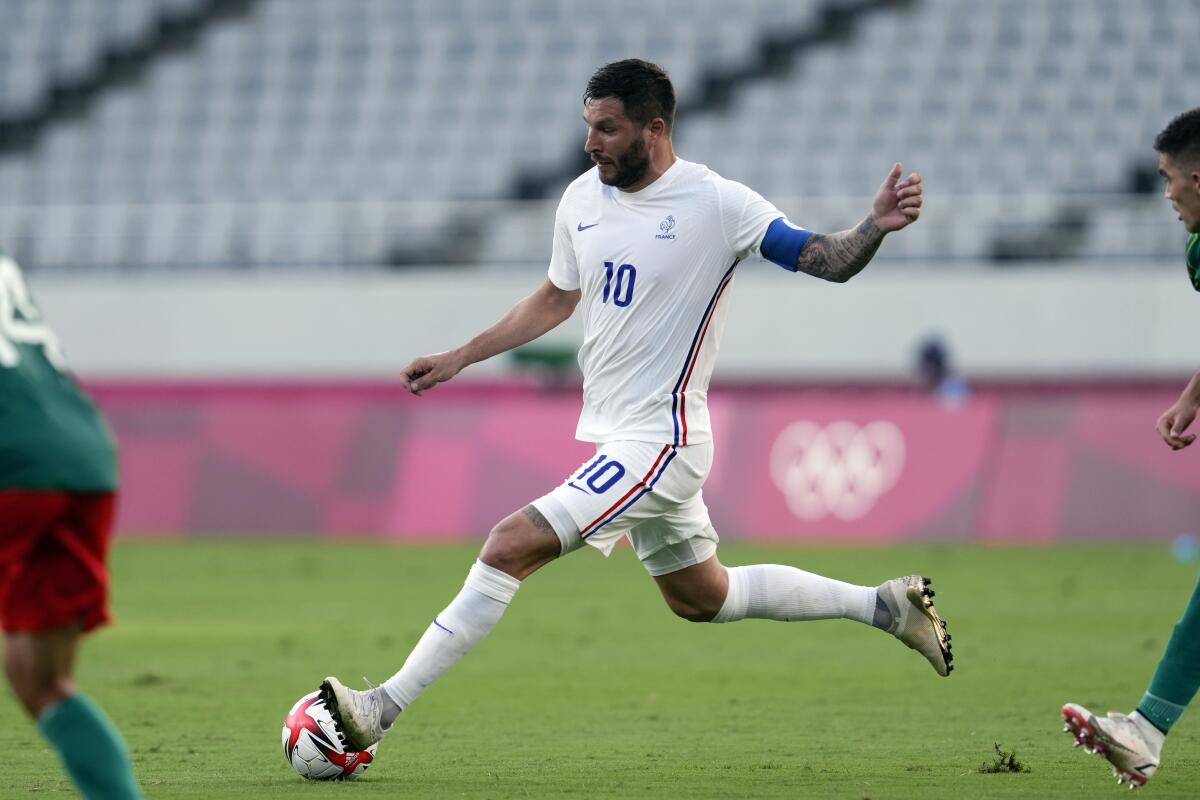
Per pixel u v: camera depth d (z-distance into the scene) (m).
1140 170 90.88
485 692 30.55
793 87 96.31
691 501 22.61
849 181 92.62
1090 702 28.66
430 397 82.00
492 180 96.44
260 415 70.25
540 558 21.62
